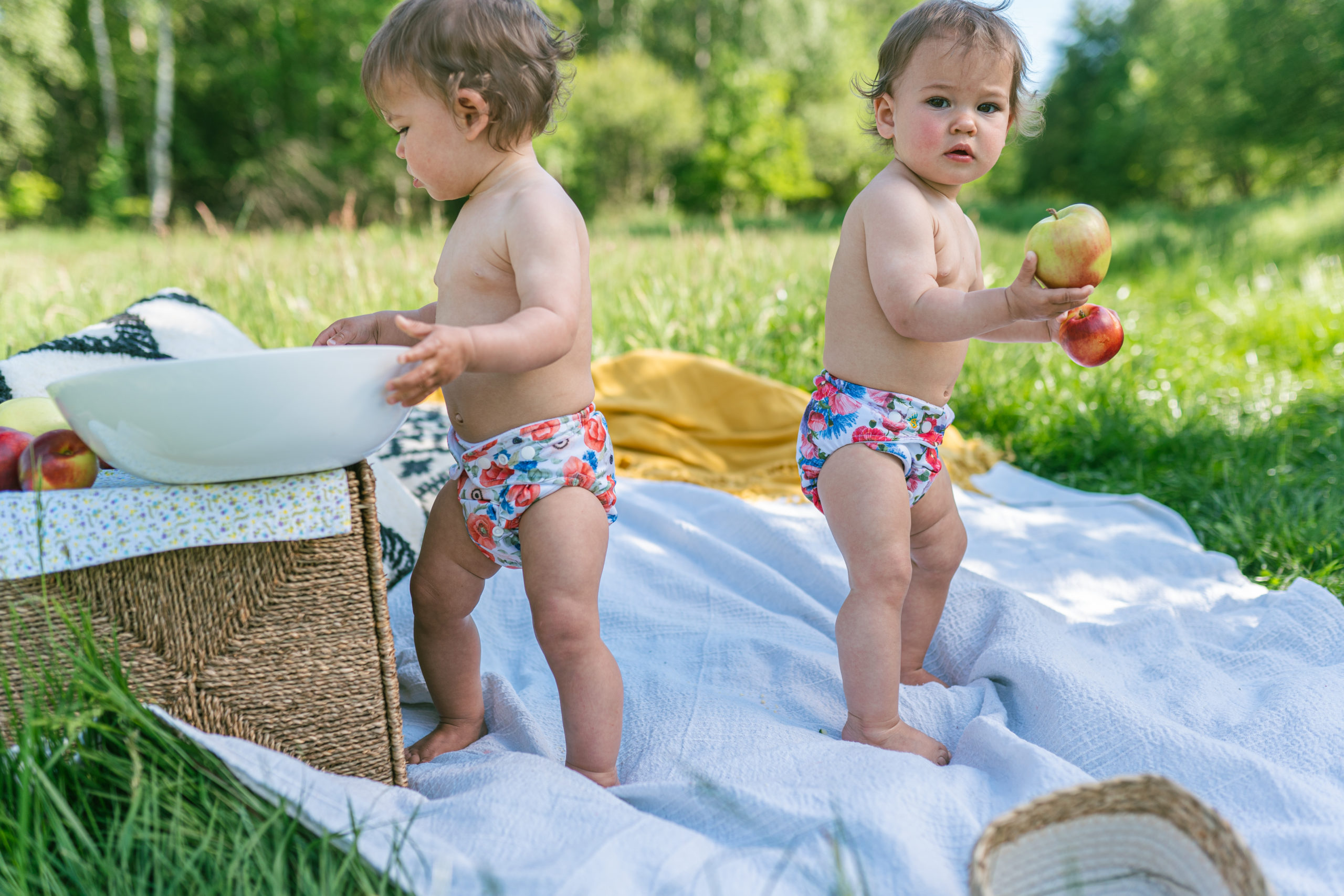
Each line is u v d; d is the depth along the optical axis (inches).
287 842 45.0
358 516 53.5
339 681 54.2
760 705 68.7
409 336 67.3
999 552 101.5
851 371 64.9
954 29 61.2
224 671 51.5
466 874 44.6
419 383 46.3
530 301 52.4
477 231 56.7
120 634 49.6
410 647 75.8
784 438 130.7
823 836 47.3
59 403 46.3
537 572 56.6
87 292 185.5
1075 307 55.4
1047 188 1121.4
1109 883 44.0
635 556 92.0
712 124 908.6
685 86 904.3
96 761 47.6
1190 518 115.6
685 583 86.6
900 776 52.8
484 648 78.2
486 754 62.8
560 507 56.9
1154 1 1031.0
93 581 48.5
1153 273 331.9
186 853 44.1
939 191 66.2
